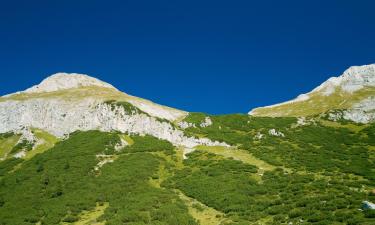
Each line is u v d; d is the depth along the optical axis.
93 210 68.12
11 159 100.12
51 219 65.12
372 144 100.75
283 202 62.47
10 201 74.50
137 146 100.62
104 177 81.06
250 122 121.88
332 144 100.81
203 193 70.69
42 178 82.25
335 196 61.00
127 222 59.91
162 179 81.38
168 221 59.25
